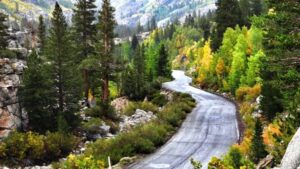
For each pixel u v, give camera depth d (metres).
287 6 17.81
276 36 18.02
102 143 26.47
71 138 28.17
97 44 40.28
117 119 37.91
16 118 28.59
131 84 52.41
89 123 32.50
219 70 58.28
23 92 29.48
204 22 162.12
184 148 26.42
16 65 30.75
